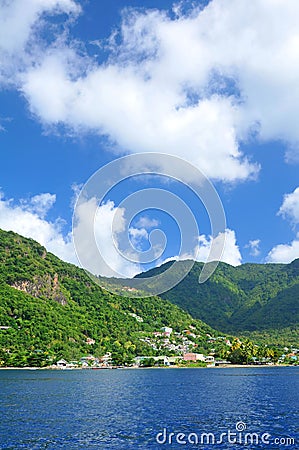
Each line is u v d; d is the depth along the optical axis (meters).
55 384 120.31
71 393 96.25
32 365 192.50
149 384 121.81
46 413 65.00
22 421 57.66
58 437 47.44
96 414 64.00
